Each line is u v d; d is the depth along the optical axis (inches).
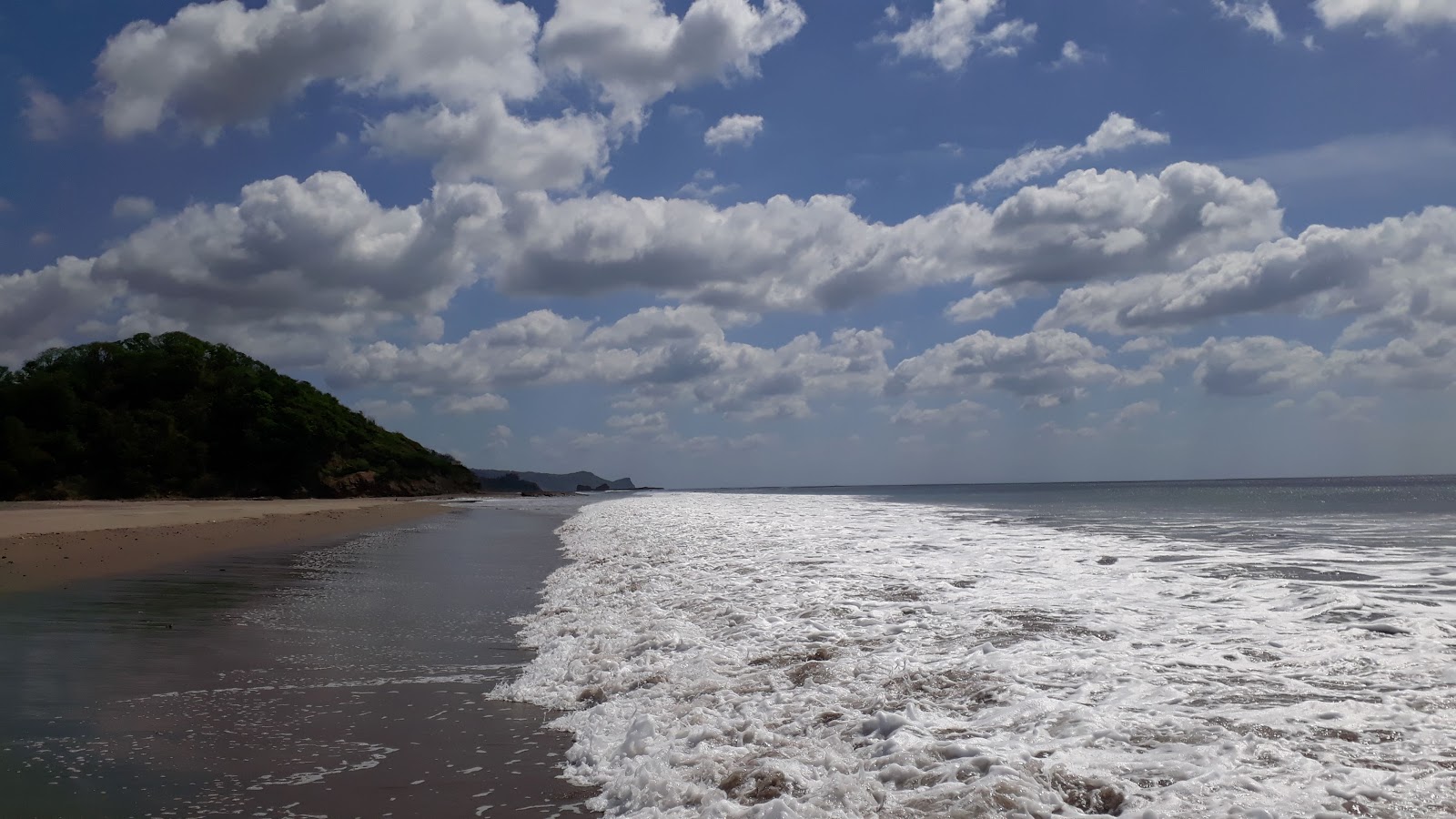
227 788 198.8
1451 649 263.6
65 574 599.8
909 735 199.2
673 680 273.4
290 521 1226.0
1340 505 1257.4
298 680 301.7
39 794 194.4
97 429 2743.6
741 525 976.9
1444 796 151.9
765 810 161.8
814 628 338.0
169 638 374.0
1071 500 1765.5
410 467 3599.9
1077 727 199.0
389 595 503.8
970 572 481.7
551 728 244.5
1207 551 553.9
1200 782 162.9
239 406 3004.4
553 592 502.6
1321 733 188.4
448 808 186.7
